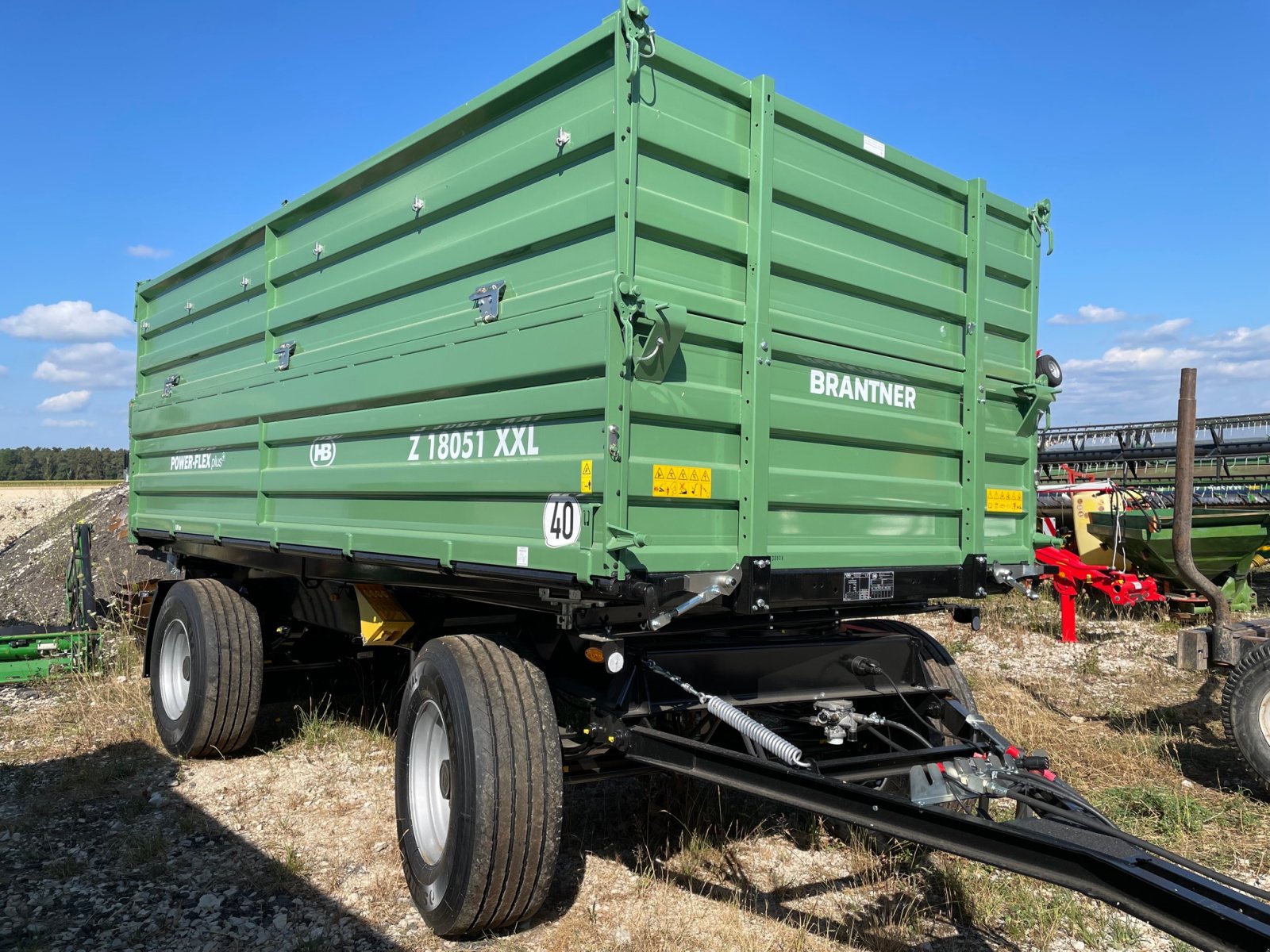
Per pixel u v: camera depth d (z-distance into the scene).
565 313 3.00
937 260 4.09
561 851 4.04
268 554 5.20
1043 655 8.69
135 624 8.24
